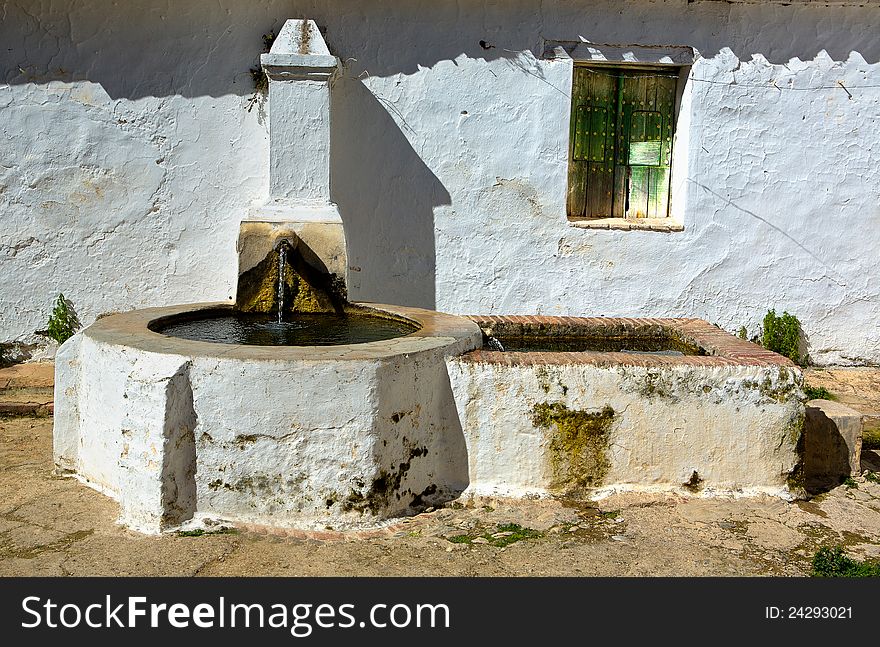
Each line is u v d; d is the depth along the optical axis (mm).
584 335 6430
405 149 7539
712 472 5191
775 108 7809
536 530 4703
